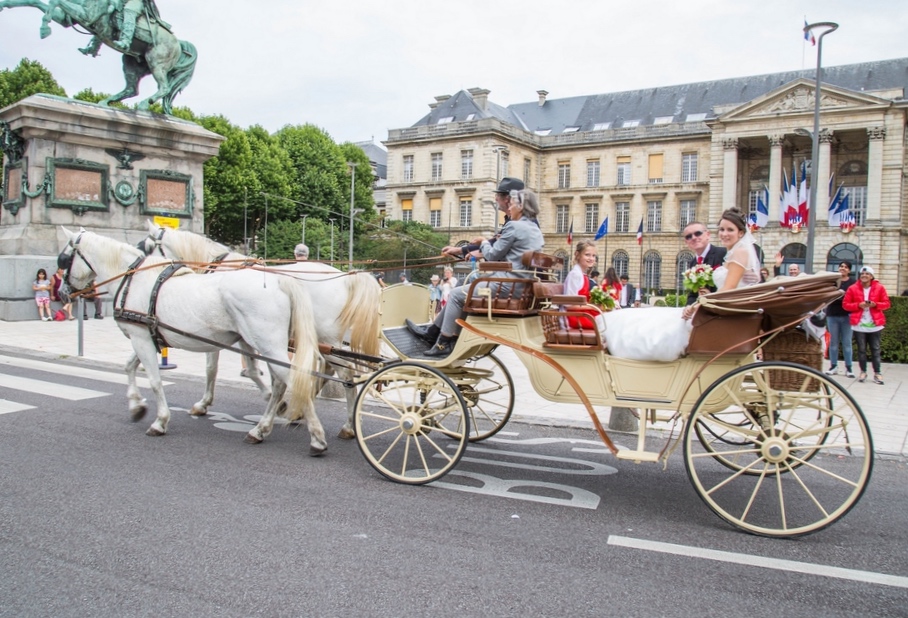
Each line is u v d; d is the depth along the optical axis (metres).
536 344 5.91
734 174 56.94
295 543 4.62
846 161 56.72
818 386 5.17
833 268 52.66
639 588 4.08
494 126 64.94
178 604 3.75
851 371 13.12
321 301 7.09
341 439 7.66
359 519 5.12
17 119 18.14
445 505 5.50
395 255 26.92
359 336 6.88
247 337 6.89
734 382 5.13
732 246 5.74
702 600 3.95
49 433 7.43
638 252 66.31
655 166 65.75
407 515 5.23
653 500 5.77
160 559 4.31
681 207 64.62
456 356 6.15
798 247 53.69
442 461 6.85
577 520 5.23
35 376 11.05
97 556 4.34
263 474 6.19
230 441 7.38
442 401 7.36
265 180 53.91
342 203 59.94
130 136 19.56
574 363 5.68
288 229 50.69
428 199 68.88
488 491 5.89
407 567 4.29
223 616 3.64
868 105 51.56
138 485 5.76
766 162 59.75
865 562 4.52
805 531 4.86
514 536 4.86
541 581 4.14
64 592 3.87
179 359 13.46
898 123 51.19
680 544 4.79
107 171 19.34
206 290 7.11
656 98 69.94
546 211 71.25
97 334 16.53
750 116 55.59
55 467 6.20
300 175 59.31
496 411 9.37
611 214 67.88
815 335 5.38
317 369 7.17
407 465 6.66
